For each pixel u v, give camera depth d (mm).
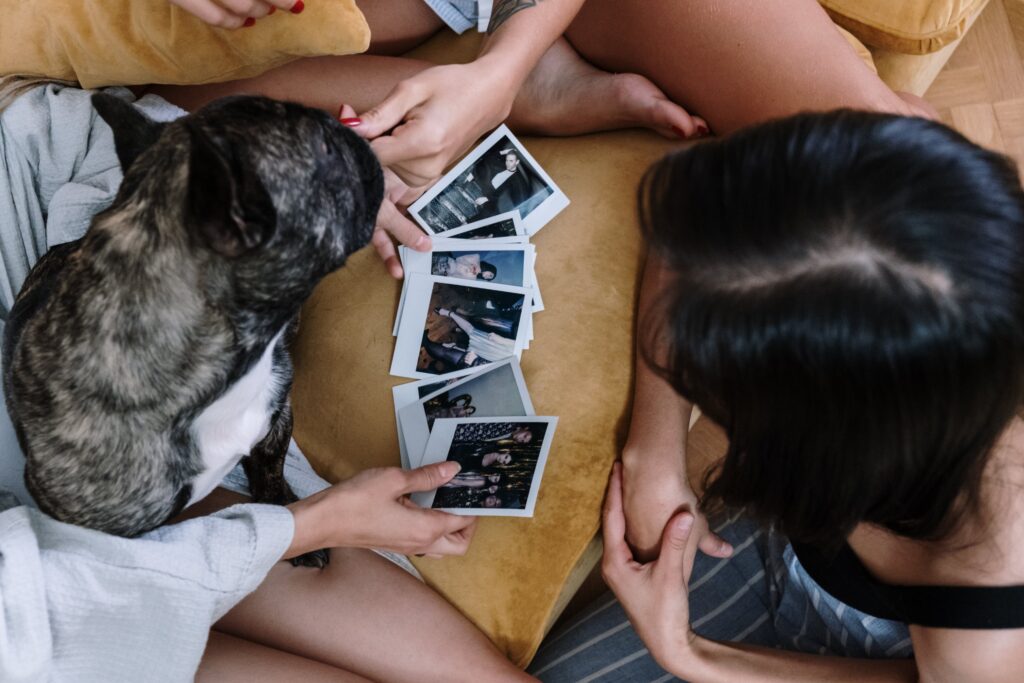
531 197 1975
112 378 1264
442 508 1720
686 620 1538
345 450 1854
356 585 1667
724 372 887
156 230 1188
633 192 1965
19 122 1755
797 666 1473
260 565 1396
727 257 835
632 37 1947
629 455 1674
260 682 1512
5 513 1337
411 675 1632
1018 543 1067
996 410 846
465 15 2121
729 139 875
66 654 1307
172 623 1340
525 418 1776
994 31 2762
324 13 1586
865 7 2146
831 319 801
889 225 778
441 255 1924
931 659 1196
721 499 1177
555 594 1706
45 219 1824
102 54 1739
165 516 1419
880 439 858
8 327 1536
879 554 1271
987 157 816
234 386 1329
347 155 1231
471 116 1591
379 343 1868
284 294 1234
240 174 1033
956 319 780
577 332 1839
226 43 1671
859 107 1709
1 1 1760
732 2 1779
